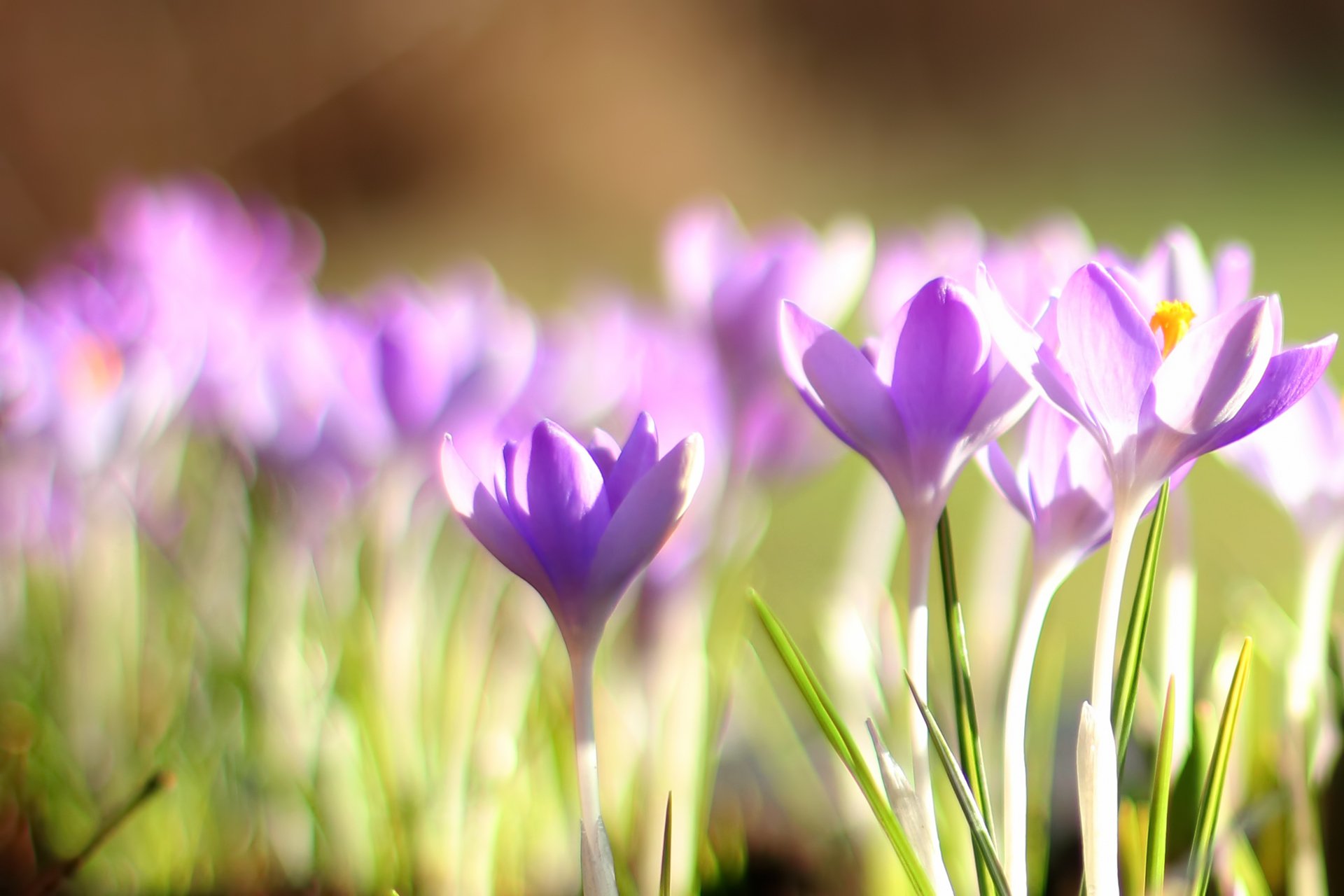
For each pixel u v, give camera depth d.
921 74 8.90
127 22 5.83
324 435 1.11
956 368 0.94
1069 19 9.29
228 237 1.44
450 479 0.94
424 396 1.08
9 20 5.47
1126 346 0.92
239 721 1.17
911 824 0.95
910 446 0.95
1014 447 1.08
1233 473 2.77
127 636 1.43
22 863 1.15
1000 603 1.12
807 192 7.46
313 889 1.12
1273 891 1.04
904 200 7.01
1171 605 1.00
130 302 1.24
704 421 1.07
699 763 1.10
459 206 7.14
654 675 1.08
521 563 0.94
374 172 7.00
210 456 1.48
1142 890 0.95
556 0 7.62
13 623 1.49
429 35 7.12
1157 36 9.36
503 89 7.45
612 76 7.88
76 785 1.18
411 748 1.10
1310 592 1.00
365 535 1.14
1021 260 1.01
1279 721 1.10
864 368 0.94
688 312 1.09
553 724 1.09
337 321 1.12
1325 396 0.99
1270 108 8.58
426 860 1.08
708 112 8.15
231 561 1.32
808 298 1.08
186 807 1.15
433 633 1.24
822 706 0.95
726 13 8.50
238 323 1.30
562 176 7.49
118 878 1.14
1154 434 0.93
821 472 1.13
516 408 1.10
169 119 6.02
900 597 1.92
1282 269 4.62
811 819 1.18
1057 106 8.85
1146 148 7.93
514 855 1.10
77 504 1.29
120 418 1.19
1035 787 1.08
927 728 0.94
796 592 1.73
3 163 5.39
